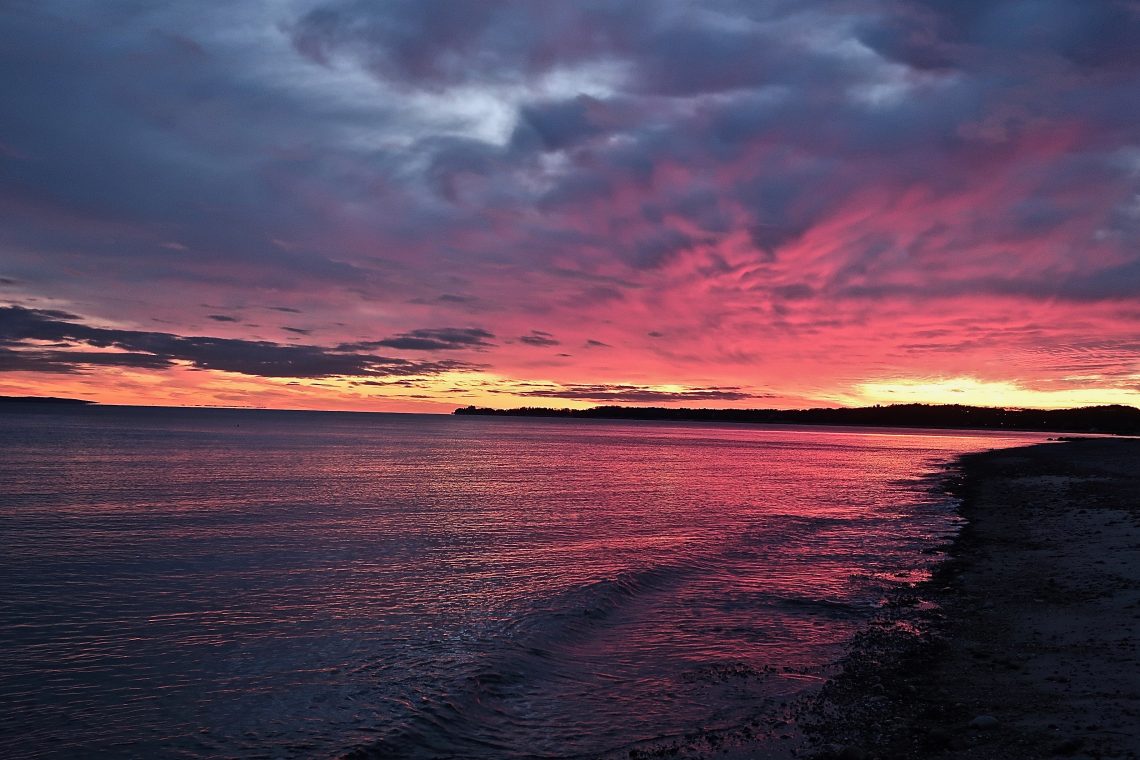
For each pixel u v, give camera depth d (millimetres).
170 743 8367
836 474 57469
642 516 29812
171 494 34625
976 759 6848
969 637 11523
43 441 76750
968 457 84188
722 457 84625
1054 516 26922
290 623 13367
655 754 7633
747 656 11055
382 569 18484
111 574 17719
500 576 17547
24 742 8422
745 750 7594
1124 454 76812
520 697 9477
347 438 109500
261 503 31969
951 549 20906
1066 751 6828
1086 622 11820
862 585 16109
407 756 7852
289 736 8461
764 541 22984
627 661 10930
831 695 9164
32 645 12070
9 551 20531
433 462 62219
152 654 11562
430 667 10742
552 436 154625
